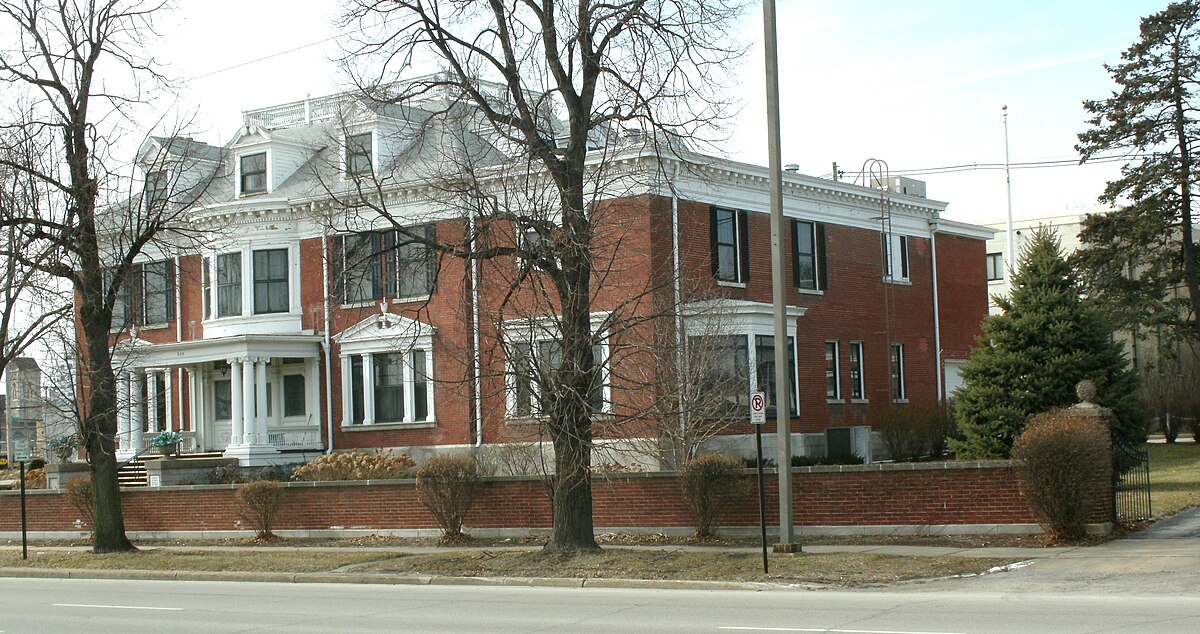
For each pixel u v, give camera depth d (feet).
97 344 92.58
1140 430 97.66
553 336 72.23
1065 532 70.08
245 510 99.30
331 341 141.28
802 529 80.07
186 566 81.76
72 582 80.38
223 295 144.77
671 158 103.60
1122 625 44.01
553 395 71.97
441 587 68.59
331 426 141.18
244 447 136.98
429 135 136.56
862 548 72.59
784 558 68.13
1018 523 73.56
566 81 72.08
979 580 59.67
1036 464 70.03
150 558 87.04
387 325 135.33
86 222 89.35
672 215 114.21
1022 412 95.45
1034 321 97.09
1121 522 75.66
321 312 141.79
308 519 98.94
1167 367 174.19
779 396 71.77
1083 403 75.87
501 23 71.72
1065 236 243.60
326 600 63.10
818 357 136.46
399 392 136.26
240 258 143.43
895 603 53.42
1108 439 73.31
